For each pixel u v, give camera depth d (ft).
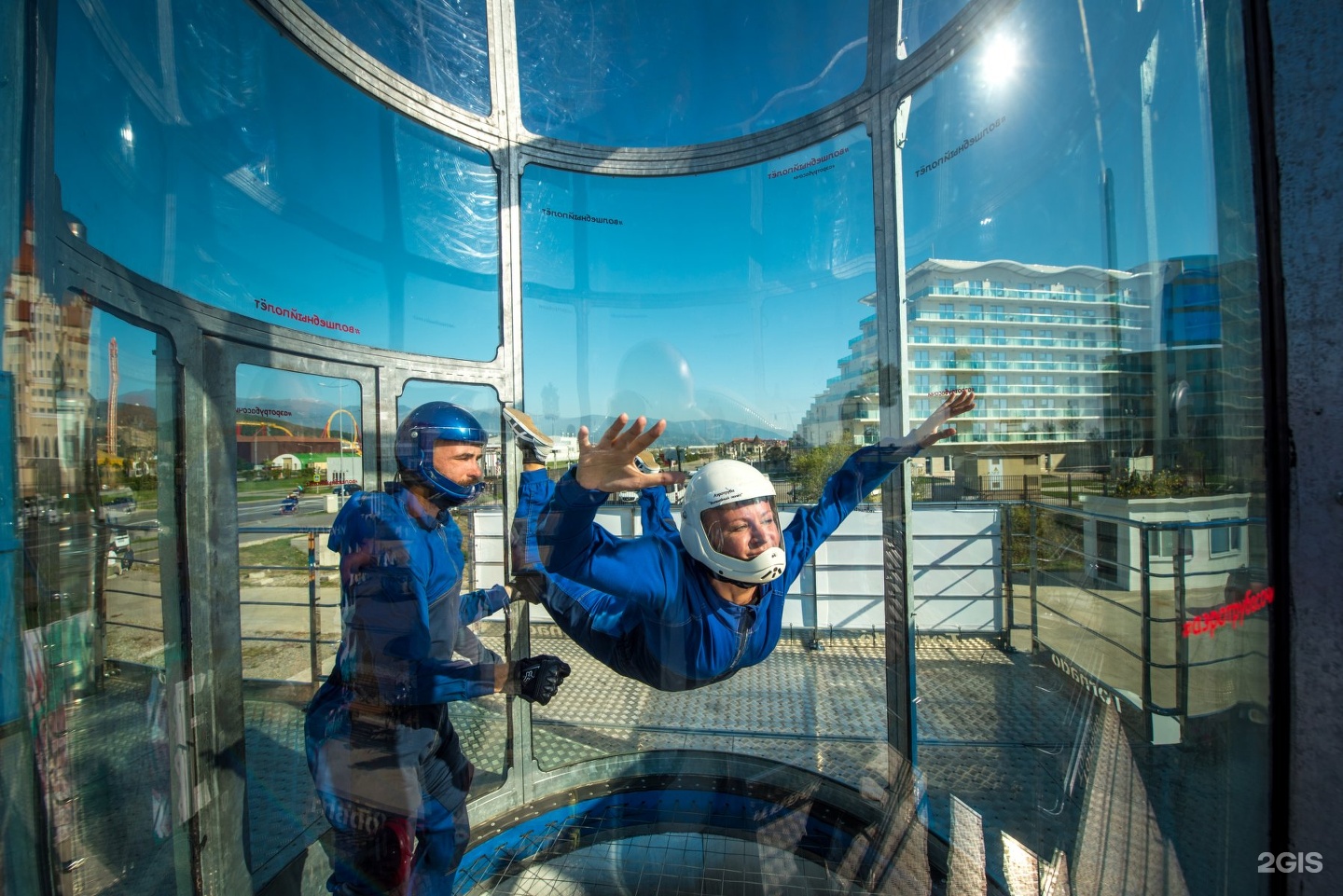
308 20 7.76
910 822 8.29
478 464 7.56
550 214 11.02
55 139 4.05
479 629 10.61
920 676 9.25
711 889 8.05
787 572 7.39
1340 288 2.61
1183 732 4.29
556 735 10.44
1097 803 5.88
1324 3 2.64
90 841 4.61
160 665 5.96
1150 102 4.62
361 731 6.97
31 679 3.77
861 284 9.84
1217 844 3.72
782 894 7.80
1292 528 2.84
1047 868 6.72
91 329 4.66
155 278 5.85
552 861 8.71
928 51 8.32
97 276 4.74
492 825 9.53
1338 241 2.61
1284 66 2.79
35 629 3.82
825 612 10.27
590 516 5.37
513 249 10.88
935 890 7.56
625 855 8.64
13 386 3.56
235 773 7.18
